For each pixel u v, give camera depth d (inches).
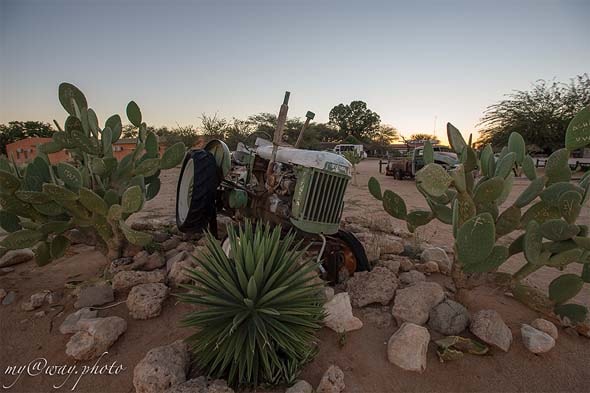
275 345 100.0
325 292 128.0
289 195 154.6
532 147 1127.6
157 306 126.3
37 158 156.7
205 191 159.6
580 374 106.6
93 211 144.8
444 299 132.7
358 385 99.7
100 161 155.9
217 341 93.8
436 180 111.6
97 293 136.3
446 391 99.5
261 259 97.4
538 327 123.0
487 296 151.4
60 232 149.3
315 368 104.7
